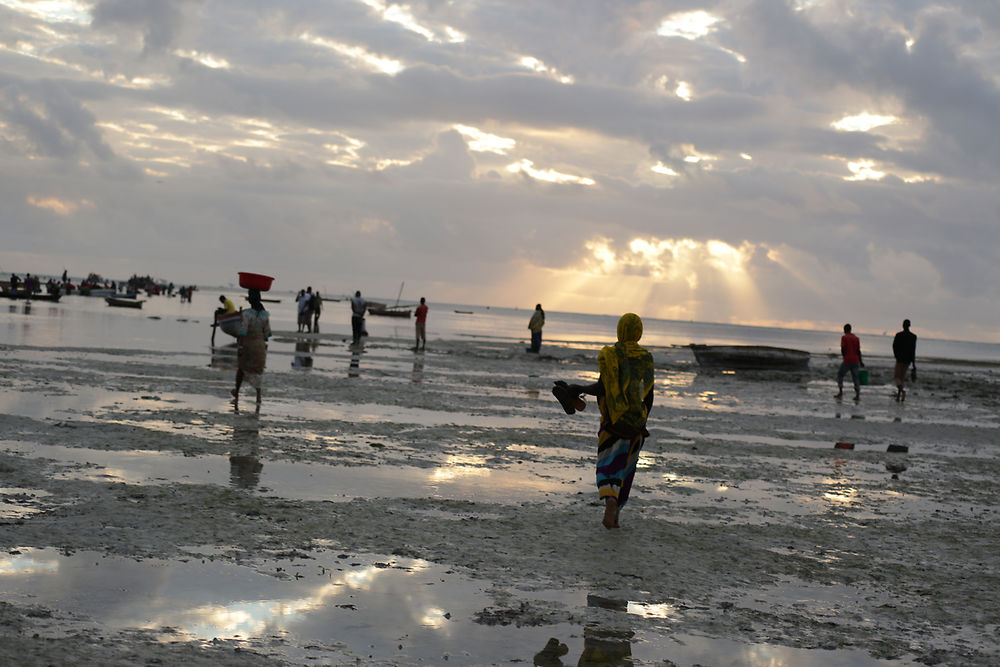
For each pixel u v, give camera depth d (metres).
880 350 104.81
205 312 73.56
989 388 34.81
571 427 14.63
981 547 7.67
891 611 5.64
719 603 5.55
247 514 6.97
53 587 4.90
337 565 5.78
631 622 5.03
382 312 90.19
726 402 21.75
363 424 12.98
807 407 21.81
